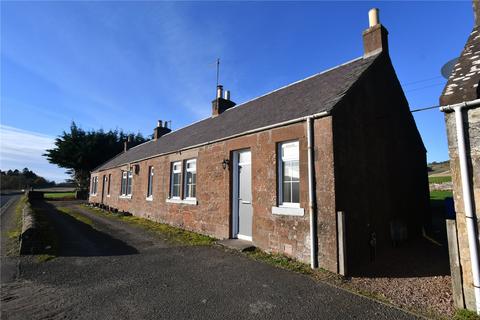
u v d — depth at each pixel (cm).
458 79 455
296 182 715
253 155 826
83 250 794
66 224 1284
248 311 421
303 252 652
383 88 857
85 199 3328
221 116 1391
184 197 1193
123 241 916
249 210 873
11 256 732
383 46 869
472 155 410
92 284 532
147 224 1287
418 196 1011
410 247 827
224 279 554
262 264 648
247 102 1320
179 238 954
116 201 2014
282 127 740
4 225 1313
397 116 925
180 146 1267
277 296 473
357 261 632
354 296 470
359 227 662
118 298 468
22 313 417
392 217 827
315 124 656
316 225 628
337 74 882
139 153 1966
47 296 477
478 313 389
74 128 3647
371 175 748
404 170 935
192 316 407
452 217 985
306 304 442
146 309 429
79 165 3550
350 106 693
